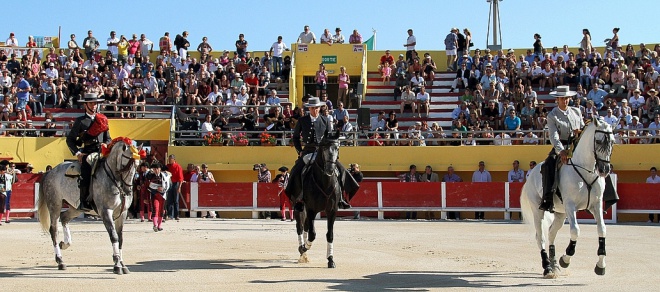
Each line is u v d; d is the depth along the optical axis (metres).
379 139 28.69
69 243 14.28
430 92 34.12
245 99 32.38
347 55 36.91
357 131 29.00
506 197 27.22
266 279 12.41
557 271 13.09
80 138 13.73
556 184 12.51
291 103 32.91
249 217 29.16
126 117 32.22
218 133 29.72
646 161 27.83
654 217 26.53
